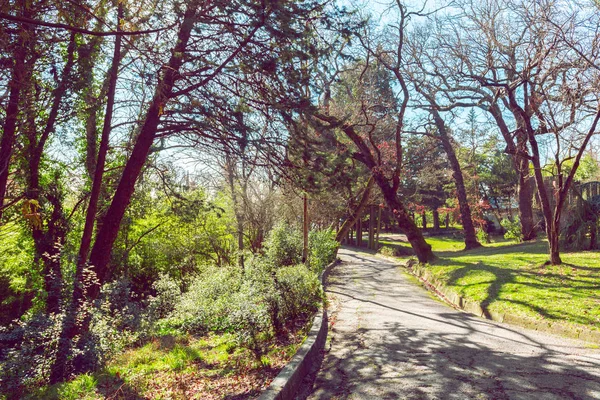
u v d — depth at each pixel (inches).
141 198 729.0
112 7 297.6
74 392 231.1
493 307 436.1
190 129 381.4
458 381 215.3
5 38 267.9
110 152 634.8
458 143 1321.4
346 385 219.5
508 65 637.9
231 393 213.3
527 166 844.0
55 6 289.4
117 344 315.6
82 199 595.2
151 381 249.8
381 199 1358.3
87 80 423.2
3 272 704.4
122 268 850.1
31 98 351.6
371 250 1775.3
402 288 672.4
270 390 188.1
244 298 373.4
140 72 305.1
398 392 203.5
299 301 406.9
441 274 689.0
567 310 374.3
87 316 305.6
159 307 601.9
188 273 1032.2
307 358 252.1
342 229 1109.7
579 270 518.3
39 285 553.0
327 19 339.6
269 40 323.9
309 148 364.2
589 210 700.7
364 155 838.5
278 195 944.3
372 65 783.7
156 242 968.9
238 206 941.2
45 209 534.6
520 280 518.6
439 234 2293.3
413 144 1344.7
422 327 363.3
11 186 517.0
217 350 335.0
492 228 1785.2
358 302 513.7
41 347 283.9
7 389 245.4
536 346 294.2
